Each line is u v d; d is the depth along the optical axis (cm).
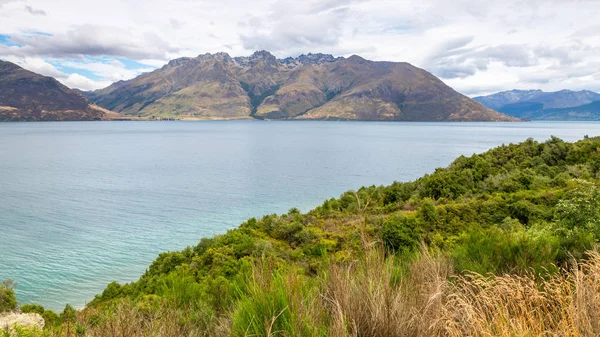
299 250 2741
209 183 9731
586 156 4553
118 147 19925
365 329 331
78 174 11075
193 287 845
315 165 13300
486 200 3350
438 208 3153
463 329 356
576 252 619
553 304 399
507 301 391
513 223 2523
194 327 538
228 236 3234
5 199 7669
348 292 356
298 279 385
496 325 343
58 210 6800
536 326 346
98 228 5684
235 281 600
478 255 667
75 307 3269
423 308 347
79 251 4691
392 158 15238
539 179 3906
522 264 594
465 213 3050
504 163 5069
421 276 439
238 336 348
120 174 11156
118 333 457
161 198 7912
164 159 14938
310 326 307
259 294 355
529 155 5128
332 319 342
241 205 7319
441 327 335
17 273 4009
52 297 3478
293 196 8156
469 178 4481
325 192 8581
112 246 4894
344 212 4284
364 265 422
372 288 359
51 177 10494
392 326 322
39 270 4097
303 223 3825
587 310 341
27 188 8881
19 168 12138
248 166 13025
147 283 2483
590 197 1411
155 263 3070
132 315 486
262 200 7756
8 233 5403
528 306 397
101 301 2442
